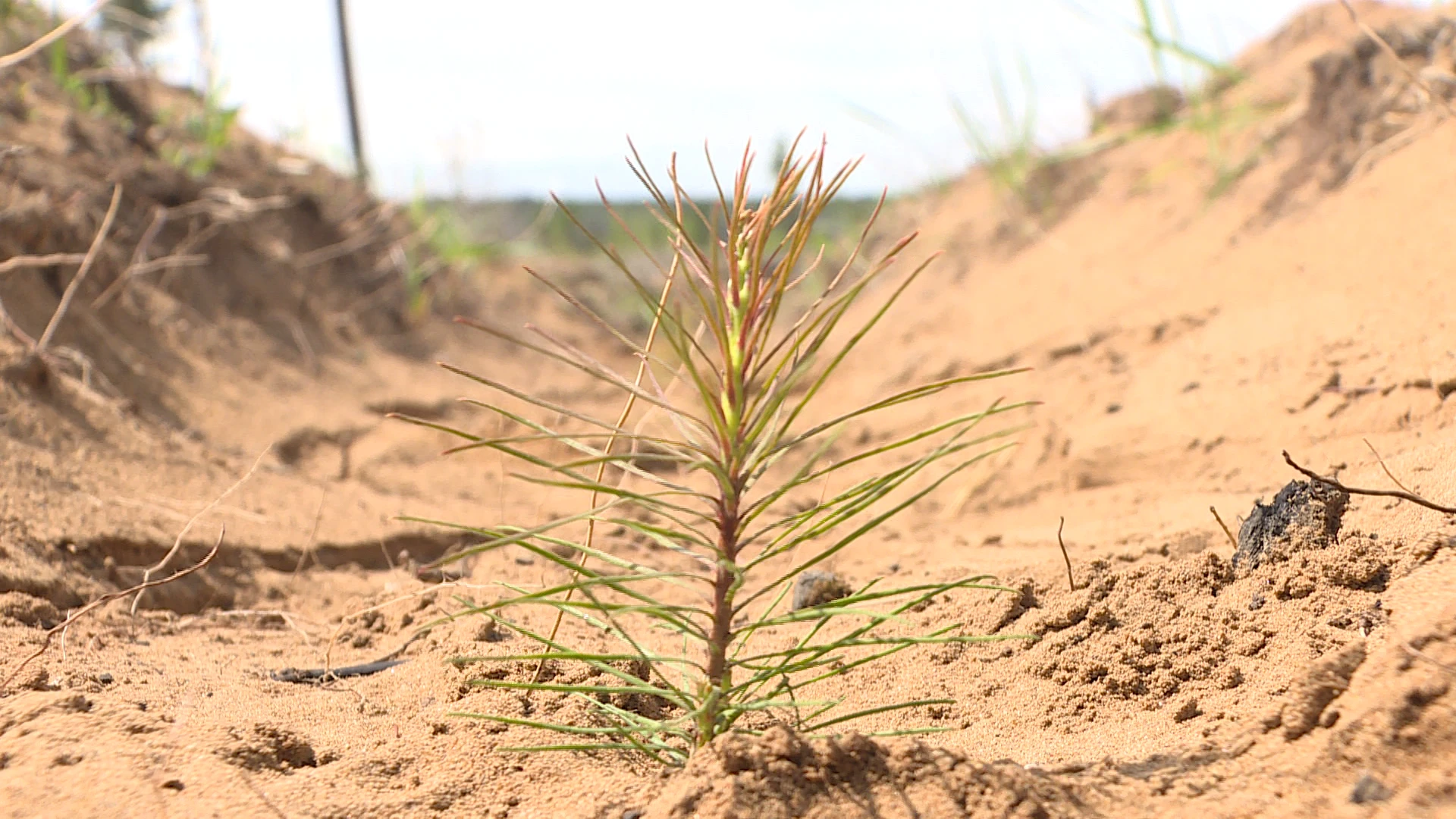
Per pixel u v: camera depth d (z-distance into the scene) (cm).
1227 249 119
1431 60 112
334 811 52
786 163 51
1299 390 79
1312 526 60
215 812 51
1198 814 50
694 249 52
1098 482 85
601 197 51
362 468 102
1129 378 99
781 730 51
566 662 61
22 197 101
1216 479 76
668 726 53
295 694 61
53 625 64
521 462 111
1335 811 49
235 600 71
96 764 52
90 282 103
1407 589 56
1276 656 57
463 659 52
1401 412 73
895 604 68
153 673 61
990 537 78
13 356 79
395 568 77
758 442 55
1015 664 60
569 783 54
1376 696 51
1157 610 60
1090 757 54
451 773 54
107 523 71
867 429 118
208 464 85
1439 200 90
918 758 51
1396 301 81
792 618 52
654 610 51
